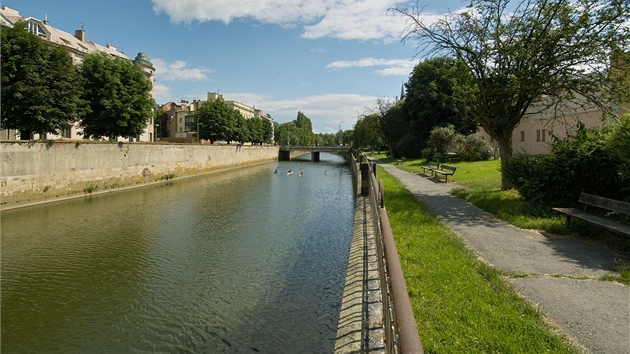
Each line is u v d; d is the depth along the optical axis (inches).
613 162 354.0
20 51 949.2
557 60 513.7
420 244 294.8
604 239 293.7
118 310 357.7
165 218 767.1
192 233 635.5
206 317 337.4
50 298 385.7
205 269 457.1
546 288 199.8
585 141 381.7
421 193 609.9
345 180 1603.1
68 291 401.4
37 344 304.0
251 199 1024.9
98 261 494.6
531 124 1269.7
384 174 1020.5
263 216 773.3
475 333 155.7
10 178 869.8
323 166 2746.1
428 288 205.3
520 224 354.0
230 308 351.9
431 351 145.7
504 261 248.7
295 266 454.0
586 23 489.1
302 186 1363.2
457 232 335.0
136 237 613.3
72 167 1051.9
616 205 293.1
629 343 144.4
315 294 371.6
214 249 538.3
